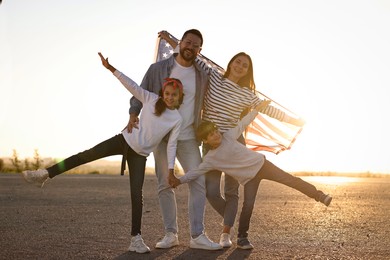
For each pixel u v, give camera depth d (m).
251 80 7.58
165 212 7.37
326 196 7.16
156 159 7.46
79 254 6.62
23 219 9.70
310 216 10.70
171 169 7.07
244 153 7.20
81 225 9.02
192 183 7.32
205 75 7.36
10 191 16.00
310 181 26.31
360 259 6.51
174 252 6.93
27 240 7.54
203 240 7.13
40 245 7.17
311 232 8.61
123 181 21.97
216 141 7.11
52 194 15.11
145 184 20.20
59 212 10.78
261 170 7.23
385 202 14.07
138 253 6.78
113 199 13.73
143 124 7.05
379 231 8.79
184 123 7.30
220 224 9.56
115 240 7.63
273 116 7.73
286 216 10.66
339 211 11.67
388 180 29.42
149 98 7.11
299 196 15.57
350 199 15.02
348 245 7.44
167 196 7.38
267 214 10.97
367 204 13.44
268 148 8.33
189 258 6.54
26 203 12.55
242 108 7.46
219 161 7.18
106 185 19.28
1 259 6.29
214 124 7.21
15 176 24.86
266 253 6.88
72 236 7.91
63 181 21.52
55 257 6.43
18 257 6.40
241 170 7.21
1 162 31.11
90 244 7.29
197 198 7.28
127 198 14.05
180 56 7.29
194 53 7.21
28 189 16.84
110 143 7.12
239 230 7.25
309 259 6.50
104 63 7.07
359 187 21.00
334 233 8.52
